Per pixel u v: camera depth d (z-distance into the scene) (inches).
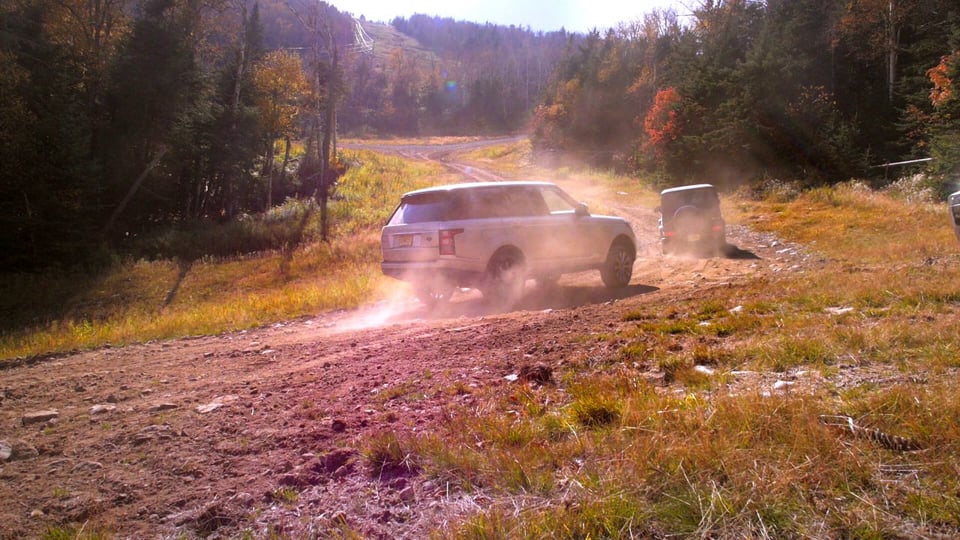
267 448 129.9
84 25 1277.1
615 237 416.2
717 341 185.6
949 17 1090.1
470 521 84.1
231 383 201.6
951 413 100.1
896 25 1353.3
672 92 1504.7
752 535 75.3
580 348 195.0
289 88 1637.6
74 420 170.2
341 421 138.4
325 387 180.9
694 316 232.1
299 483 109.3
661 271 516.1
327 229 1127.6
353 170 1909.4
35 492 116.7
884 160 1196.5
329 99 1272.1
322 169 1232.8
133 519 101.7
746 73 1209.4
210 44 1485.0
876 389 121.1
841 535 74.1
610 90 2444.6
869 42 1387.8
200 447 134.5
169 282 811.4
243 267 852.6
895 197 805.9
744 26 1732.3
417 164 2336.4
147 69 1205.7
